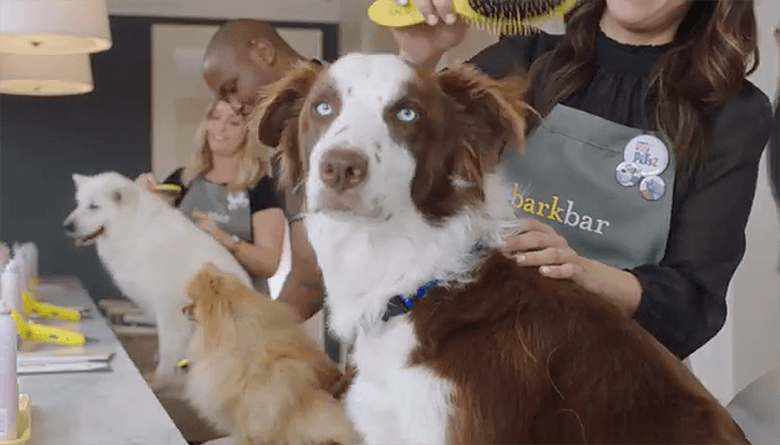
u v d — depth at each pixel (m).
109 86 2.65
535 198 1.19
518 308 0.93
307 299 1.33
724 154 1.17
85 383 1.53
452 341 0.93
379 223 0.92
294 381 1.26
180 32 2.55
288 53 2.04
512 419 0.89
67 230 2.35
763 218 1.32
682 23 1.20
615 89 1.21
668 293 1.07
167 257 2.12
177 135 2.46
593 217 1.19
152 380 1.80
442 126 0.92
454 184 0.94
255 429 1.26
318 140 0.93
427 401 0.91
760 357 1.31
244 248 1.84
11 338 1.14
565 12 1.20
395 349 0.95
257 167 1.97
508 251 0.96
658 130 1.18
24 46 2.26
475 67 1.03
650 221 1.18
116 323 2.16
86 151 2.75
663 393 0.91
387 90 0.91
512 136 0.94
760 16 1.26
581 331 0.92
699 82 1.18
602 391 0.89
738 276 1.33
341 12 1.78
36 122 2.79
